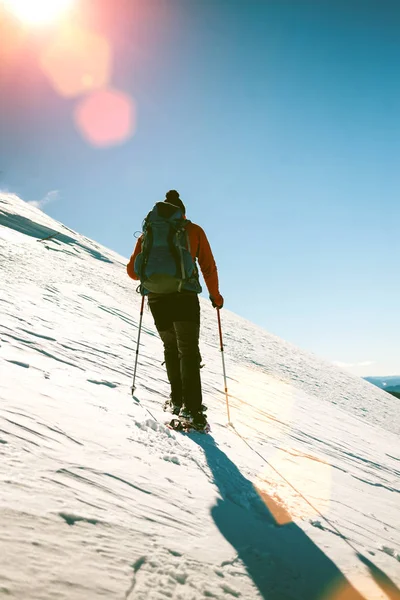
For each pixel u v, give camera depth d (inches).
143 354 272.4
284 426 212.8
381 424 500.7
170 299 139.1
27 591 42.5
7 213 1084.5
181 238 136.1
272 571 66.3
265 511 90.7
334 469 152.1
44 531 53.0
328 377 718.5
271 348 806.5
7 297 281.9
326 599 63.7
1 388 104.6
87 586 46.8
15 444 74.7
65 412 103.9
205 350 479.8
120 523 62.4
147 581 51.8
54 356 172.9
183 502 79.4
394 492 153.7
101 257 1127.0
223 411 194.5
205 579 57.0
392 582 75.4
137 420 122.6
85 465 77.9
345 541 87.2
